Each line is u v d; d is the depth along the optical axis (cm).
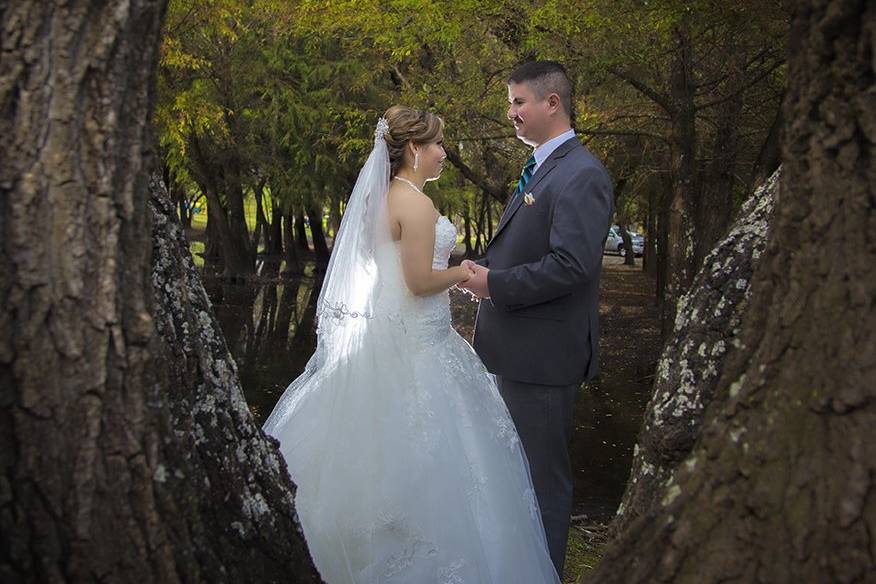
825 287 143
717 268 234
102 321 150
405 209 346
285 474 205
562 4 894
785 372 146
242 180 2414
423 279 342
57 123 146
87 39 147
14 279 145
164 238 197
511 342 359
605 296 2530
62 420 148
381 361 333
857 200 140
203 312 201
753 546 143
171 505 159
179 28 1230
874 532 130
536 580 336
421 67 1252
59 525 150
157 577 157
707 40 952
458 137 1214
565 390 362
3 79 144
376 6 1023
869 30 137
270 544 191
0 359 145
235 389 198
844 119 142
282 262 3334
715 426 157
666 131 1200
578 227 341
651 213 2189
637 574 158
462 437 340
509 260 368
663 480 229
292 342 1493
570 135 365
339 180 2236
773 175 236
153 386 157
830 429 137
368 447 323
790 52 156
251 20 1727
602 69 966
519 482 345
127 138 154
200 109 1431
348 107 1409
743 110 1134
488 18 998
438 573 316
